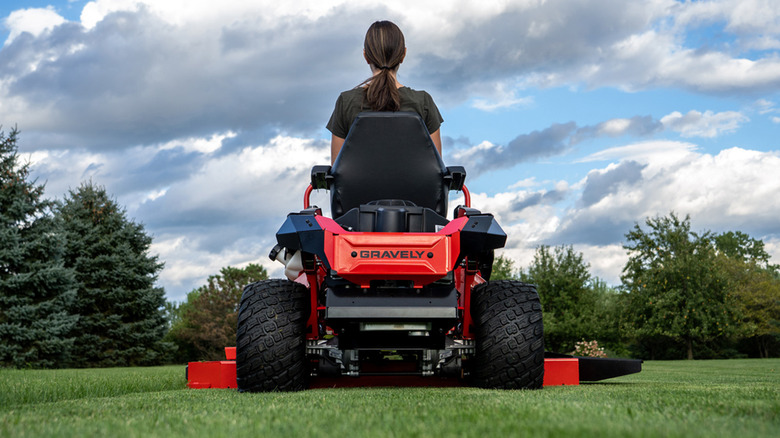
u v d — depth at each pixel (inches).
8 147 1098.7
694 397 101.8
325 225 125.5
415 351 144.3
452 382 164.2
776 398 98.5
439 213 138.8
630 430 57.7
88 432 64.4
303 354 139.2
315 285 140.8
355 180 135.9
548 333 1456.7
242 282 2016.5
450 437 56.4
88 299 1342.3
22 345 1037.8
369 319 125.6
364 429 63.3
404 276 122.8
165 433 63.3
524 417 70.1
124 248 1402.6
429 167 135.7
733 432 57.9
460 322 149.6
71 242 1354.6
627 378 237.1
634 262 1551.4
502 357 138.6
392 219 129.6
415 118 133.5
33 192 1103.6
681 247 1523.1
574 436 54.4
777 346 1754.4
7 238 1032.2
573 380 161.0
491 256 147.6
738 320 1503.4
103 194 1449.3
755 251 2824.8
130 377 229.6
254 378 136.5
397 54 146.9
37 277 1042.7
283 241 128.3
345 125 149.2
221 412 84.7
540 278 1497.3
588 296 1492.4
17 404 108.7
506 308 141.7
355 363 135.7
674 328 1466.5
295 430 63.5
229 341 1902.1
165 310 1448.1
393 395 111.3
